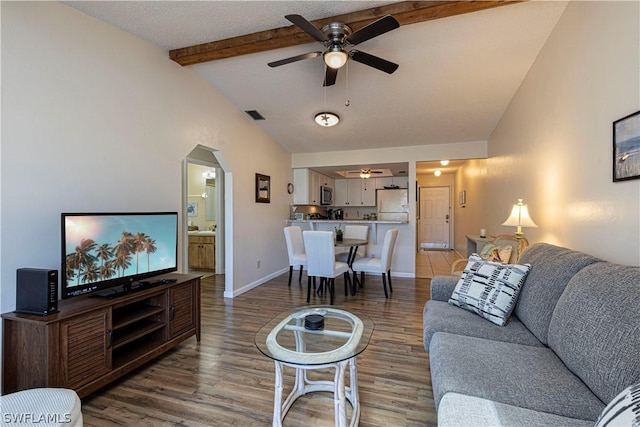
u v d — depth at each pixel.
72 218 1.96
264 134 4.96
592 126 1.99
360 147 5.49
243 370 2.32
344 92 3.72
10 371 1.78
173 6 2.34
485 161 5.27
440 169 8.52
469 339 1.72
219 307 3.78
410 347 2.67
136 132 2.73
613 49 1.76
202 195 6.98
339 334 1.89
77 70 2.26
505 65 3.05
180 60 3.07
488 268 2.19
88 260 2.05
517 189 3.45
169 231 2.69
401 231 5.41
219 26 2.61
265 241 5.04
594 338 1.24
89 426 1.72
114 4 2.27
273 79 3.55
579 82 2.14
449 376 1.35
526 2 2.30
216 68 3.37
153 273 2.53
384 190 7.52
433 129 4.60
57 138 2.12
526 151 3.16
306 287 4.70
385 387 2.08
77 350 1.84
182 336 2.62
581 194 2.12
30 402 1.28
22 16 1.93
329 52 2.37
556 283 1.72
